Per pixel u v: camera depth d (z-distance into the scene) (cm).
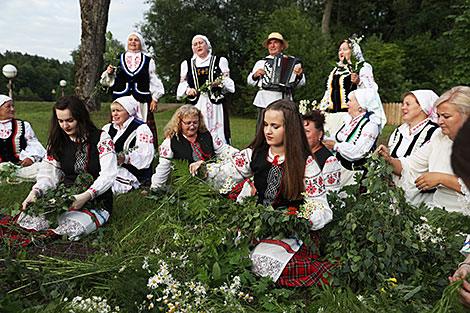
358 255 255
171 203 378
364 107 448
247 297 246
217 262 260
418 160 371
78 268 259
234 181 317
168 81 2720
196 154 436
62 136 354
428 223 287
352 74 519
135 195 457
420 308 218
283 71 670
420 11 3241
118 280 240
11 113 543
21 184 492
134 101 523
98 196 357
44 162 363
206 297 230
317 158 337
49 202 320
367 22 3384
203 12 2575
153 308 221
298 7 3061
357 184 334
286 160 277
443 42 2677
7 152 538
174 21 2548
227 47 2531
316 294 249
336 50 2208
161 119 1784
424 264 268
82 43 1477
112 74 635
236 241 282
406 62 2638
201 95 650
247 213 271
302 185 279
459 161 108
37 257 299
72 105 342
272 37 684
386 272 250
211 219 308
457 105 315
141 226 340
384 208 267
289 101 283
